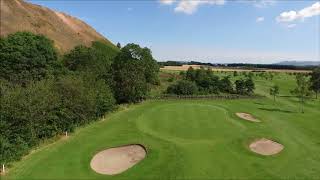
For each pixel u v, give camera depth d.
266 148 50.62
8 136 48.00
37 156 45.44
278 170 41.75
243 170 41.00
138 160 44.97
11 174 39.53
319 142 54.50
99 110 70.44
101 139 52.78
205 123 62.56
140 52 121.62
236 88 122.31
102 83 80.94
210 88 119.94
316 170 42.16
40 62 92.62
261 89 141.50
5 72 88.31
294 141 54.50
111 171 41.59
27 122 51.03
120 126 61.41
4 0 146.75
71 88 63.31
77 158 44.31
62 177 38.72
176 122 63.22
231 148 48.47
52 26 162.00
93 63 107.81
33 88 57.84
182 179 37.75
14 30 136.38
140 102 94.75
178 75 162.25
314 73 129.62
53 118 55.19
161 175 38.78
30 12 158.75
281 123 67.56
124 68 99.75
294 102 103.06
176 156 44.19
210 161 43.19
